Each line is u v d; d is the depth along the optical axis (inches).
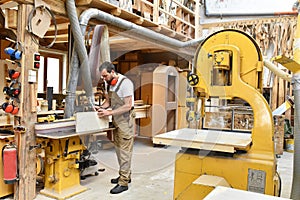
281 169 162.1
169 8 203.9
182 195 82.0
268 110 86.4
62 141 116.2
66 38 202.8
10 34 159.9
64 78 246.4
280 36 244.1
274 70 110.3
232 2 268.8
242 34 90.8
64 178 118.3
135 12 178.4
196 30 233.5
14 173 109.3
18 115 111.1
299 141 91.2
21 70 111.3
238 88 89.4
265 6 257.0
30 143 113.2
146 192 119.2
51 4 121.4
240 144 83.5
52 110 145.6
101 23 144.6
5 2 139.1
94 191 121.2
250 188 82.8
